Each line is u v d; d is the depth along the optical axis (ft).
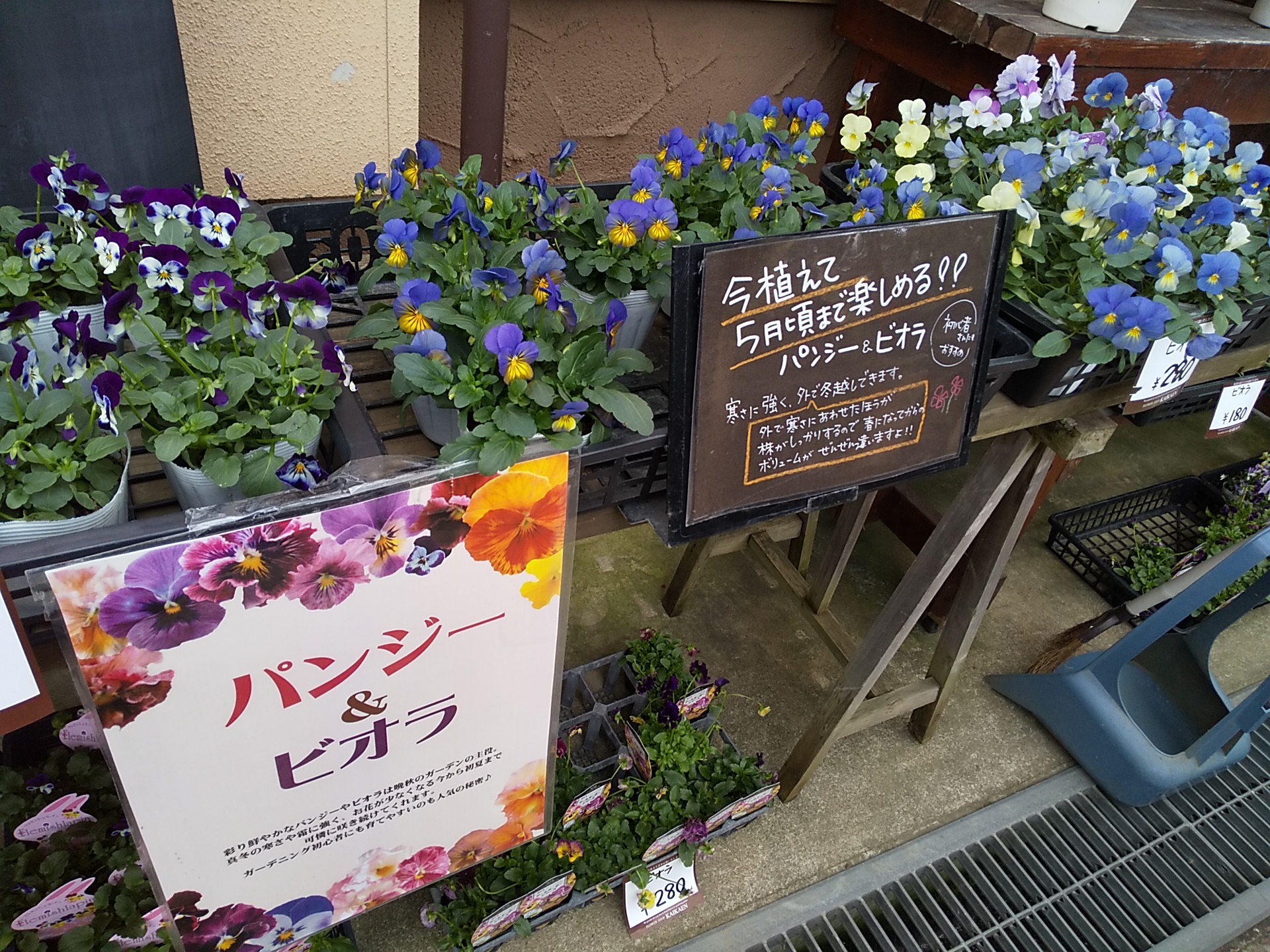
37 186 4.06
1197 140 5.88
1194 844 6.81
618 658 6.63
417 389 3.34
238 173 5.37
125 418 3.16
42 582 2.31
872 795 6.63
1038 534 9.59
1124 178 5.22
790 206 4.91
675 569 8.27
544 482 3.03
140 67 3.90
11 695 2.54
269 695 2.97
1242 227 4.96
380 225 4.51
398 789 3.72
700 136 5.45
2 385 3.18
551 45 7.73
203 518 2.48
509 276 3.57
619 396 3.50
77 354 3.13
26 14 3.49
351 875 3.96
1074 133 5.61
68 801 4.41
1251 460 10.31
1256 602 6.64
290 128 5.36
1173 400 6.14
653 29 8.09
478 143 6.04
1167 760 6.66
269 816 3.40
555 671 3.75
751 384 3.59
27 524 2.84
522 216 4.46
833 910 5.92
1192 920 6.25
